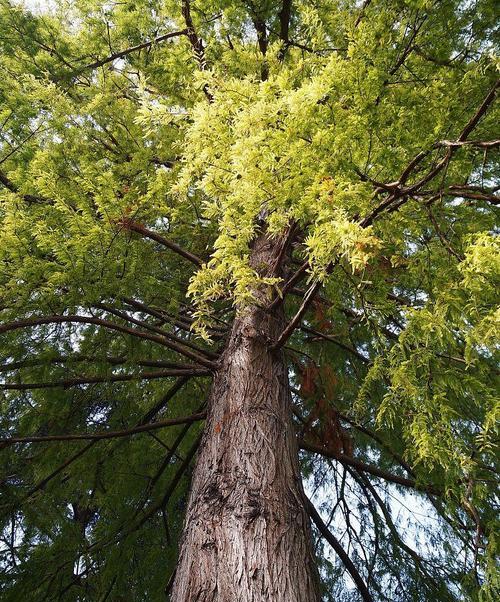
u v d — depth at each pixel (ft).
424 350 6.32
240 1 13.26
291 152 5.85
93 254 8.75
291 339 15.93
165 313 11.50
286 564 6.16
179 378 13.41
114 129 13.35
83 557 12.26
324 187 5.53
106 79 15.47
